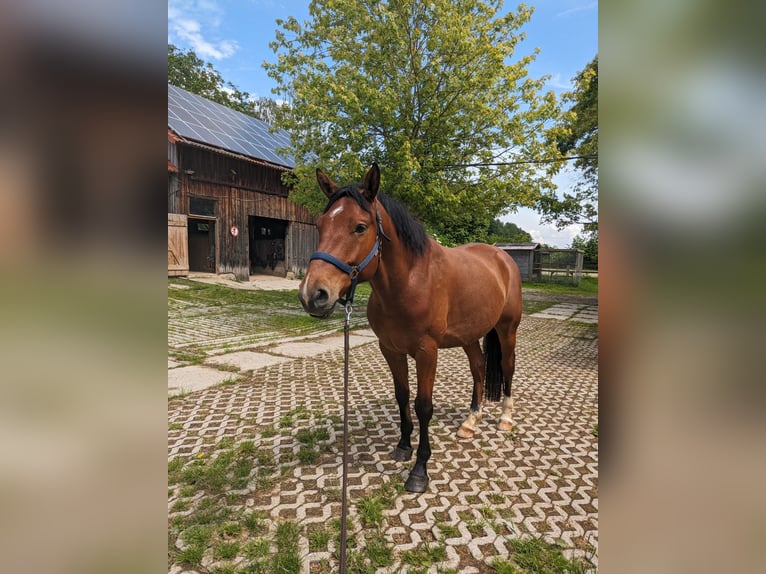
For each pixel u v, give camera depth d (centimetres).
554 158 734
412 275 209
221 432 292
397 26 678
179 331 625
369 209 185
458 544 182
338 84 723
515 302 307
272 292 1077
